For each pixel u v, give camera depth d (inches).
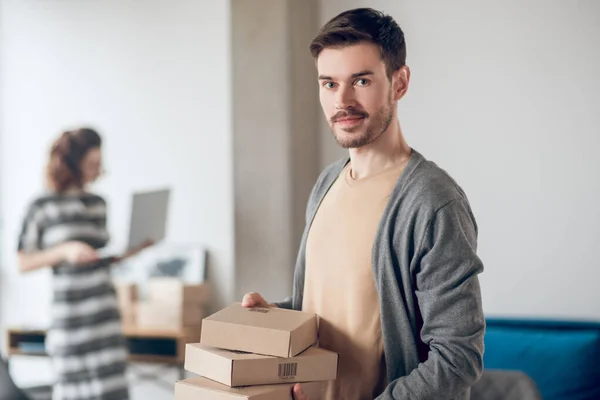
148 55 198.5
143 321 183.0
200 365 59.9
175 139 197.5
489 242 133.6
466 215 59.0
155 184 199.6
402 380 58.2
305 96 137.4
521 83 130.6
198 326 183.5
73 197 139.9
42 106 208.2
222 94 192.9
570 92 128.9
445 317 57.0
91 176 142.9
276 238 135.5
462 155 133.7
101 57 202.5
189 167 196.5
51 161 138.8
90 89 203.9
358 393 63.0
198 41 194.2
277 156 134.6
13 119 210.8
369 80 59.5
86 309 139.1
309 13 136.9
